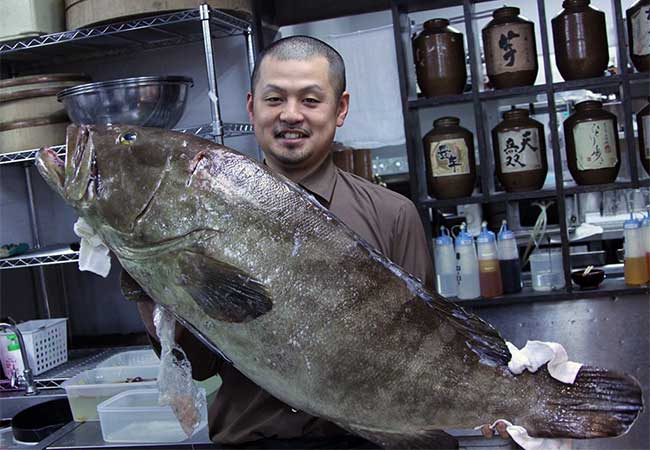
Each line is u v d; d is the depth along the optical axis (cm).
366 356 128
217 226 125
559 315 273
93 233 138
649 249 277
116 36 305
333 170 169
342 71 163
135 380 259
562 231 280
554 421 129
